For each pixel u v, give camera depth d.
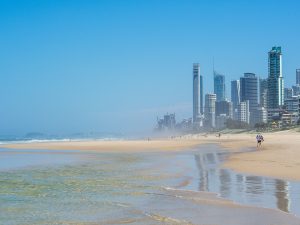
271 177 28.83
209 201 19.53
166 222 15.18
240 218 15.64
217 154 61.53
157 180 28.58
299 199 19.80
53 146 106.12
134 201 19.84
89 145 111.81
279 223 14.73
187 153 66.75
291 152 56.31
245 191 22.61
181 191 23.00
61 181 28.17
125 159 52.69
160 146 101.56
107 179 29.39
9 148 95.50
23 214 16.88
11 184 26.61
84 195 21.86
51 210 17.66
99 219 15.84
